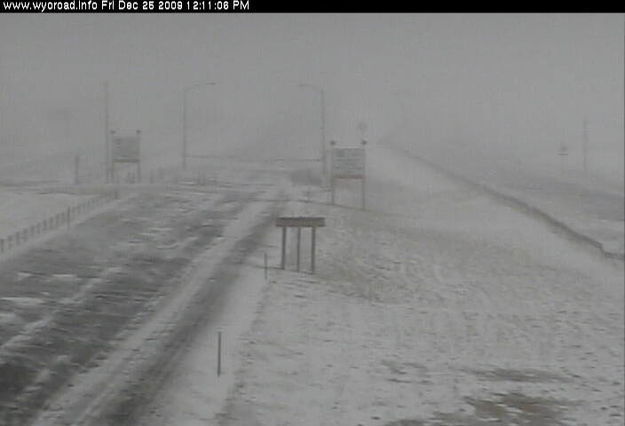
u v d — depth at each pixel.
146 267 54.88
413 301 56.22
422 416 35.59
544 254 76.38
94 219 71.88
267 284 53.22
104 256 57.12
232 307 47.06
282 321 45.97
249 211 81.56
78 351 37.41
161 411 31.98
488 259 72.56
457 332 49.97
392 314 51.94
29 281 48.84
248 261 59.22
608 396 40.66
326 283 56.59
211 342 40.50
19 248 57.56
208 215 77.94
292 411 34.28
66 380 34.00
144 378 35.03
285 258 61.94
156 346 39.16
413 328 49.50
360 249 69.50
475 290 61.16
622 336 52.25
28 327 39.94
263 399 34.94
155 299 47.38
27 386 32.88
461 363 43.84
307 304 50.41
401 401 37.09
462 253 74.12
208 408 33.09
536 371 43.81
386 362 42.34
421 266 67.00
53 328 40.16
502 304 57.97
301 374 38.50
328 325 47.00
